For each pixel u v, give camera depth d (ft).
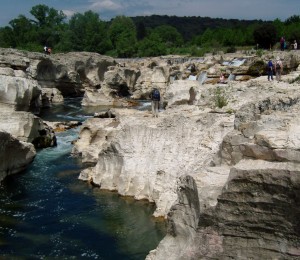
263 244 34.81
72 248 54.85
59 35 358.23
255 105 50.93
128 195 72.08
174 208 43.27
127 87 201.16
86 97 180.45
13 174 85.25
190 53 249.75
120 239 57.21
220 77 122.83
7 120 98.68
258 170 34.35
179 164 66.64
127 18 357.20
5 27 354.74
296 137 36.55
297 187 32.78
